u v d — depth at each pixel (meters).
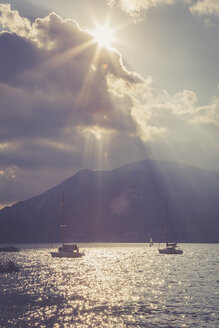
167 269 137.50
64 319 57.47
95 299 74.19
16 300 74.12
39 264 165.88
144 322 55.06
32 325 54.06
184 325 53.09
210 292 81.69
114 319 57.00
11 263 133.38
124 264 162.62
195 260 185.00
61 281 104.19
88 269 140.25
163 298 74.31
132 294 79.81
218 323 54.09
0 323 55.41
